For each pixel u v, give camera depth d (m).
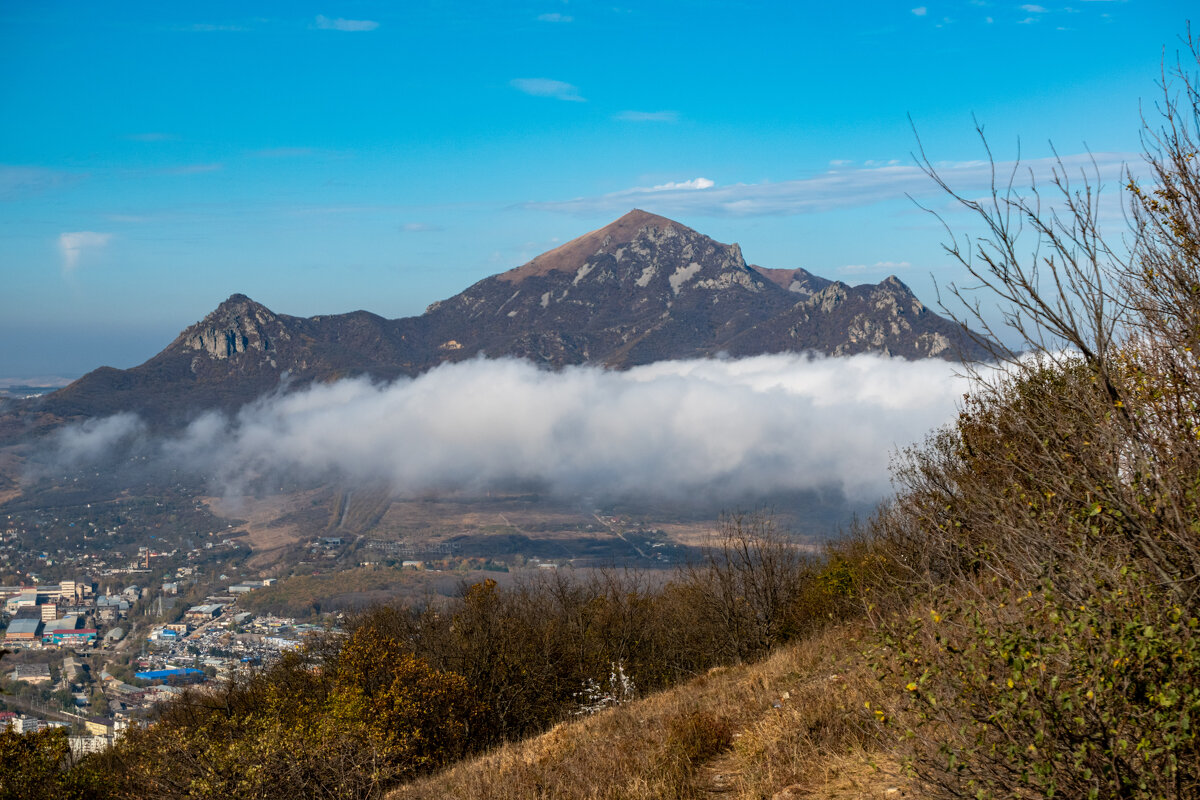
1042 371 4.91
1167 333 4.97
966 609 5.14
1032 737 4.64
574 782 10.95
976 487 5.79
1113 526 4.74
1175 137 5.23
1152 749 4.25
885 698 6.41
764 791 8.46
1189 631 4.20
